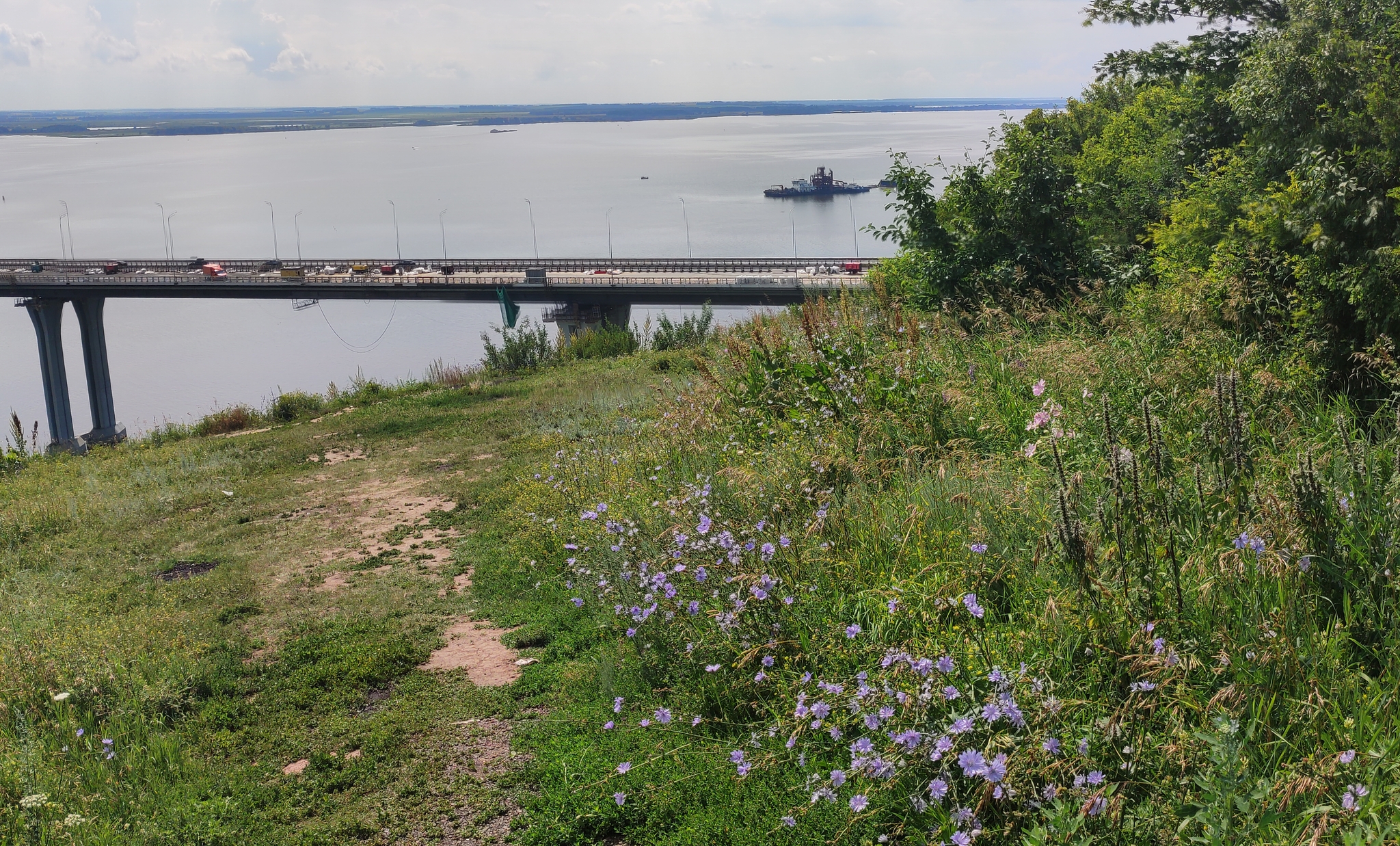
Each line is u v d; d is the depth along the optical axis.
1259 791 3.42
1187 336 8.57
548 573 8.60
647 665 6.09
